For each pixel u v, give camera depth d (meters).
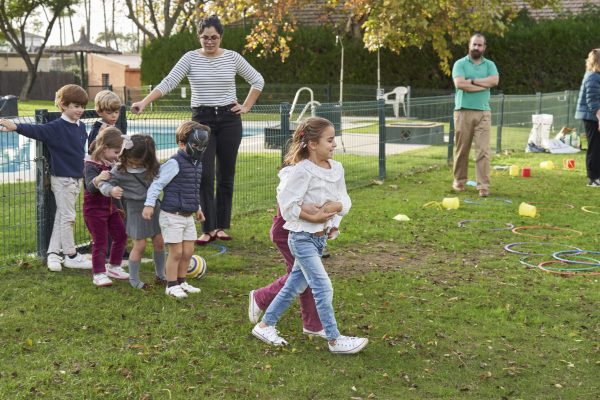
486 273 6.34
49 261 6.14
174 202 5.44
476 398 3.94
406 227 8.10
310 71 29.56
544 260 6.82
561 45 26.42
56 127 6.07
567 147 16.14
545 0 25.48
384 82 28.81
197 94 7.35
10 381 3.94
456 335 4.83
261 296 4.84
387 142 16.00
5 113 20.75
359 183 11.06
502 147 16.77
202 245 7.19
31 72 43.19
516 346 4.66
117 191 5.40
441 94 27.33
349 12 29.09
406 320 5.08
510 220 8.62
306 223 4.46
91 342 4.54
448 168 13.12
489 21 23.33
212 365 4.21
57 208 6.17
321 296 4.45
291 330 4.87
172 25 39.66
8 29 43.41
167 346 4.49
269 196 9.44
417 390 4.02
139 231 5.60
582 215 8.98
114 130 5.68
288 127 9.08
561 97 19.95
